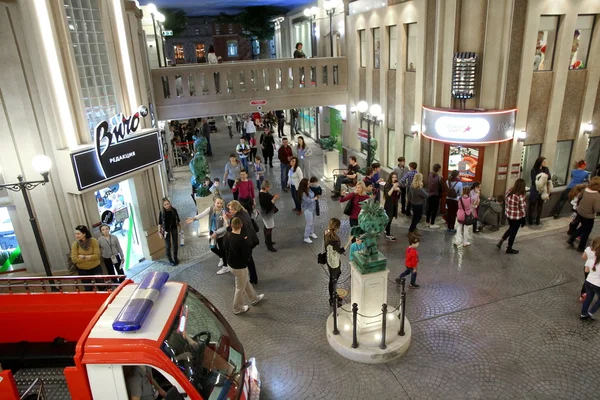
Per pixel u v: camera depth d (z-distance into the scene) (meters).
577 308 8.12
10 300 5.93
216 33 36.66
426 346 7.23
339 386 6.48
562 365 6.71
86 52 9.38
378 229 6.79
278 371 6.83
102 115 9.98
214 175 18.20
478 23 11.03
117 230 10.20
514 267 9.66
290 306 8.59
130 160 9.91
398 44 13.52
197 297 5.53
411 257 8.63
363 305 7.19
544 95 11.36
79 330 5.95
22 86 8.10
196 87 16.52
